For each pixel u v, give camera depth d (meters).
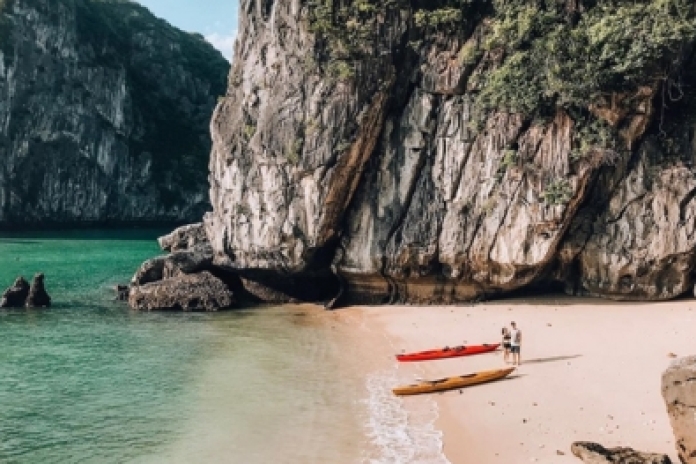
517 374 21.36
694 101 31.09
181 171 137.12
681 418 13.62
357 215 34.84
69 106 120.00
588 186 31.27
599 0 29.98
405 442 16.73
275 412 19.42
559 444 15.71
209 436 17.78
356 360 24.78
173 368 24.42
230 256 39.06
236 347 27.42
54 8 119.75
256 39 39.19
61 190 117.81
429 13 32.28
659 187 30.53
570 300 32.38
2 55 111.38
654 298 31.28
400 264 33.78
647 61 28.55
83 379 23.19
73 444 17.45
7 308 36.62
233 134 39.31
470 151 32.28
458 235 32.47
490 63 31.94
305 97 34.16
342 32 33.06
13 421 19.16
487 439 16.53
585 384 19.73
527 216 30.97
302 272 37.38
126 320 33.44
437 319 30.52
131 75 138.25
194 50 162.88
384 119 34.16
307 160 33.81
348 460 15.81
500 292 33.75
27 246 71.62
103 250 68.56
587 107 30.17
